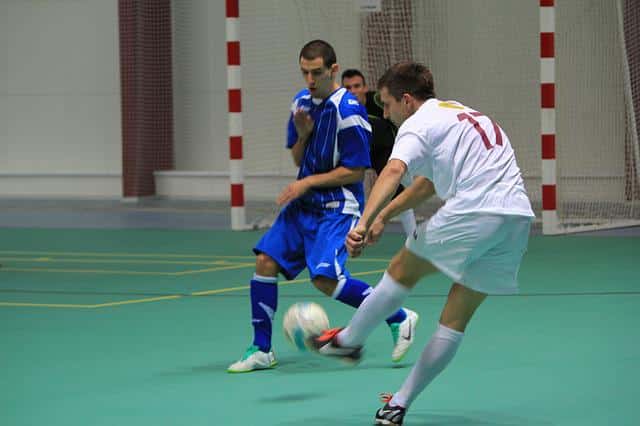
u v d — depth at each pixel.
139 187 35.09
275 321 14.27
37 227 27.64
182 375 11.06
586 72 28.72
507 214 8.14
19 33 37.38
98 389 10.46
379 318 8.59
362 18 29.67
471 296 8.40
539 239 23.30
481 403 9.62
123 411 9.55
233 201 26.22
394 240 24.03
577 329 13.20
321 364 11.52
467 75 30.98
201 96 35.75
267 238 11.23
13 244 24.05
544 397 9.79
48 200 35.84
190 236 25.11
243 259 21.02
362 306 8.61
